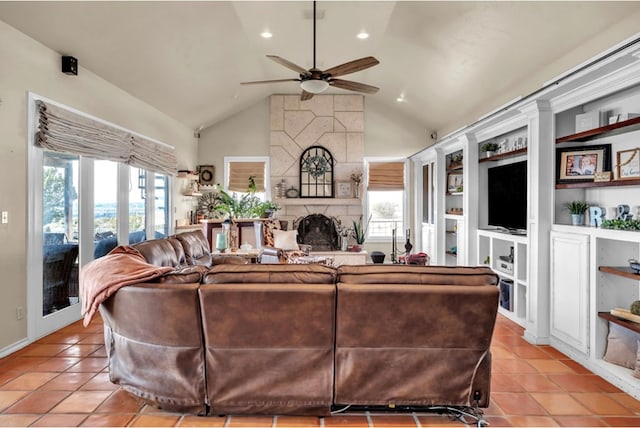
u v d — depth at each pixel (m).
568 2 3.23
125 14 3.64
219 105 7.18
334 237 8.01
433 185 7.05
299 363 2.27
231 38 4.95
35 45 3.52
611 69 2.74
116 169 4.96
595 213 3.19
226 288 2.20
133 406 2.45
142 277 2.33
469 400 2.29
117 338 2.48
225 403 2.29
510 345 3.55
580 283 3.12
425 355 2.27
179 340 2.27
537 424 2.26
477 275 2.29
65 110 3.91
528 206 3.75
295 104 8.00
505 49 4.26
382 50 5.48
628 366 2.81
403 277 2.28
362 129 8.04
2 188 3.21
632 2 2.99
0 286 3.20
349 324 2.23
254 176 8.04
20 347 3.40
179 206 7.07
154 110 5.98
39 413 2.36
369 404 2.30
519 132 4.83
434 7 4.00
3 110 3.20
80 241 4.26
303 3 3.99
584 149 3.42
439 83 5.87
